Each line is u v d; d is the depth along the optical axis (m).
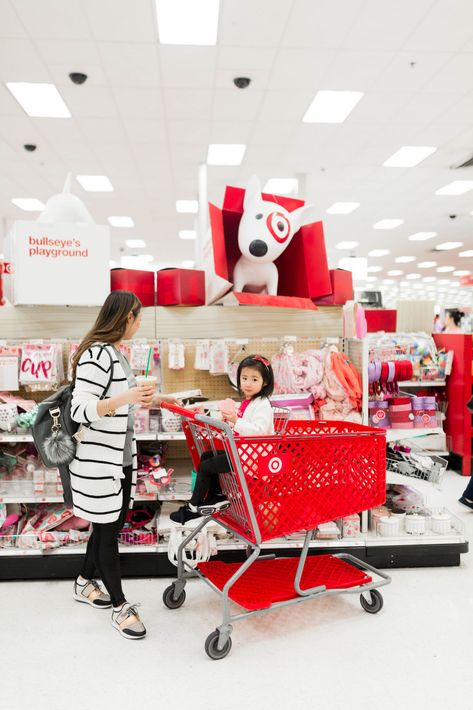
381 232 12.96
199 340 3.08
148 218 11.28
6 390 2.79
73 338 3.06
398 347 4.70
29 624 2.23
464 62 4.91
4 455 2.79
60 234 2.77
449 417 5.12
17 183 8.69
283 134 6.65
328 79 5.22
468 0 4.00
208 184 8.80
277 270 3.37
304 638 2.12
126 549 2.64
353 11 4.12
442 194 9.51
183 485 2.81
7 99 5.60
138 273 3.09
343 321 3.28
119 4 4.01
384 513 2.92
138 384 1.87
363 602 2.33
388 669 1.91
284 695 1.77
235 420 2.12
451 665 1.94
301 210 3.10
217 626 2.16
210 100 5.66
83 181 8.61
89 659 1.98
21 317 3.03
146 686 1.82
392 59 4.85
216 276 2.90
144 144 6.95
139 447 2.97
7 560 2.61
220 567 2.41
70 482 2.13
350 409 2.88
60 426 2.02
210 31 4.39
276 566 2.43
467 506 3.76
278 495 2.02
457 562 2.80
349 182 8.76
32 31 4.34
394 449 3.25
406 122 6.31
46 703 1.74
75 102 5.67
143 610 2.34
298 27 4.32
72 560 2.63
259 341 3.17
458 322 6.91
